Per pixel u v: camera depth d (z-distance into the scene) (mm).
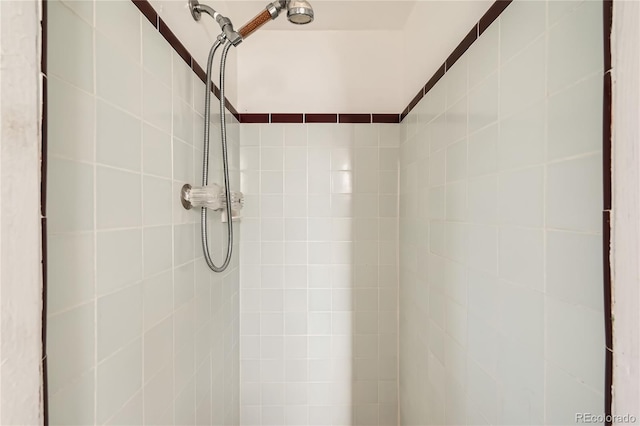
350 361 1635
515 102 656
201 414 1062
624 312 385
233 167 1487
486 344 768
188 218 943
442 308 1042
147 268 717
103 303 571
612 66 393
